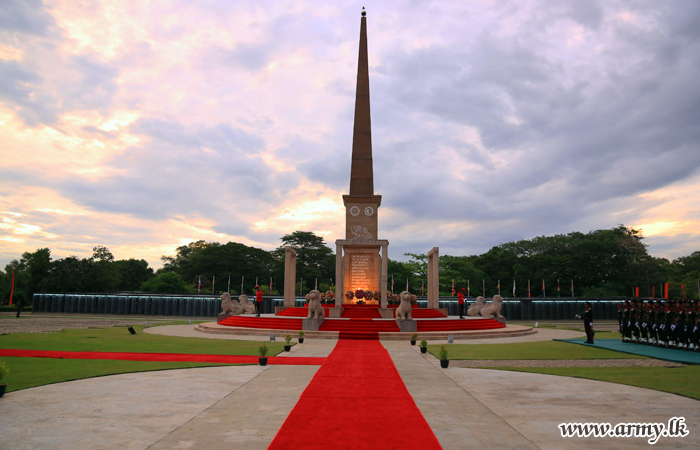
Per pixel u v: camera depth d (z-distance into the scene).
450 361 17.36
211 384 12.31
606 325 45.12
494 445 7.40
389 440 7.57
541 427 8.45
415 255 77.94
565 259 75.94
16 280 76.12
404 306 28.47
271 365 15.84
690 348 20.48
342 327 28.34
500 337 28.80
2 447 7.13
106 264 77.75
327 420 8.75
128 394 11.02
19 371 14.25
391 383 12.62
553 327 41.16
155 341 23.72
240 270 84.38
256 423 8.53
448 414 9.29
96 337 25.62
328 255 89.31
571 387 12.24
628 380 13.30
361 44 41.38
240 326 31.28
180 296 59.69
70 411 9.37
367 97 40.72
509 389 11.91
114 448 7.13
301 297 59.12
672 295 76.25
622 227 82.06
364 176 39.75
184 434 7.85
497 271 83.06
